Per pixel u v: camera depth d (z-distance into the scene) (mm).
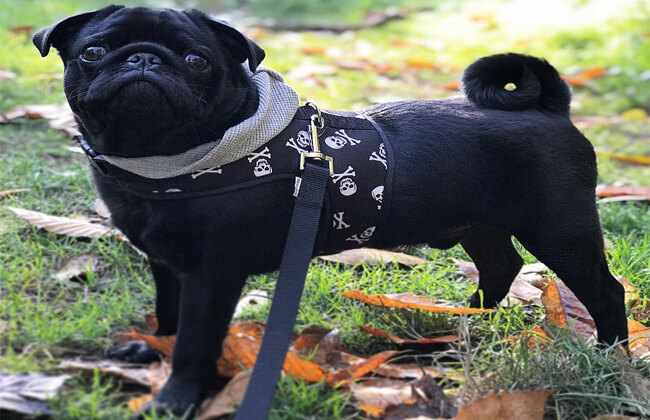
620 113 2287
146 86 892
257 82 983
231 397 928
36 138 1623
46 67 1968
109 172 951
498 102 1068
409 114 1045
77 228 1271
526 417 929
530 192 1048
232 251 946
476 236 1175
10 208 1283
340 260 1304
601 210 1537
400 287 1236
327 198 979
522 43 2893
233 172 938
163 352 994
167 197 928
